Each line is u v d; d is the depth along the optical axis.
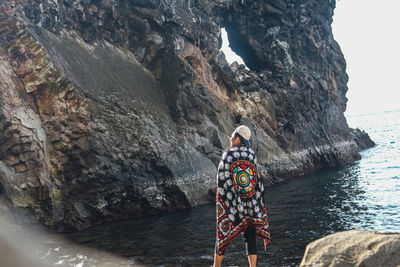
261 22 22.77
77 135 10.69
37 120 10.39
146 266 5.21
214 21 20.66
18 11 10.84
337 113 28.00
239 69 22.12
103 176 10.90
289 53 23.98
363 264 2.21
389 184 13.05
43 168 9.96
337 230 7.06
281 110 21.53
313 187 14.30
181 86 15.30
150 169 12.13
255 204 3.30
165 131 13.60
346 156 25.06
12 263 5.60
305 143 22.50
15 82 10.16
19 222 9.14
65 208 10.20
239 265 4.96
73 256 6.01
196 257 5.55
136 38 16.03
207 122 15.55
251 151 3.39
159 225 9.18
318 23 27.19
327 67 27.61
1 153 9.42
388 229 6.95
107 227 9.79
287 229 7.39
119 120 11.96
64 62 11.52
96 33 14.31
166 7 16.36
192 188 12.80
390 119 117.00
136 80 14.52
